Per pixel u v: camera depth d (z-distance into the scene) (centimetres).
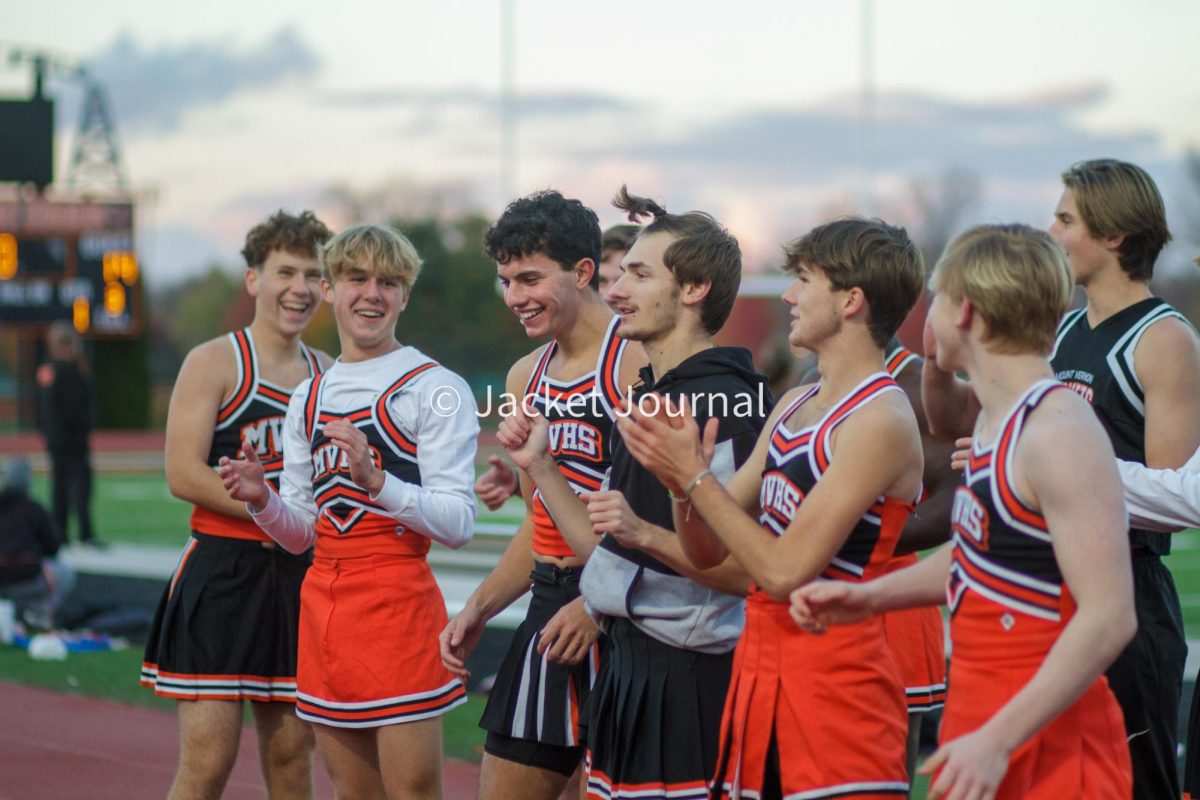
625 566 983
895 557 1142
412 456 1159
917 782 1616
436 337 13025
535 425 1041
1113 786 765
